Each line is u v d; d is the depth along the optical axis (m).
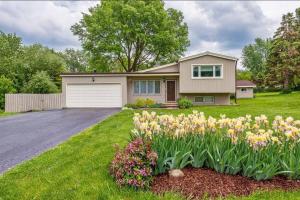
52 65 33.41
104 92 20.94
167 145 4.29
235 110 16.00
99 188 3.79
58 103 21.61
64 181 4.14
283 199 3.31
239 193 3.51
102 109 19.36
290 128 4.14
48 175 4.46
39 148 6.93
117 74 20.78
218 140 4.34
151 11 29.48
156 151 4.14
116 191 3.67
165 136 4.44
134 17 29.47
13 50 37.53
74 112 17.25
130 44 32.09
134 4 30.08
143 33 29.80
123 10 28.80
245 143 4.11
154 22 30.22
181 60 20.42
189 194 3.47
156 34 29.89
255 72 66.12
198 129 4.54
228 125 4.53
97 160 5.30
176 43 30.80
